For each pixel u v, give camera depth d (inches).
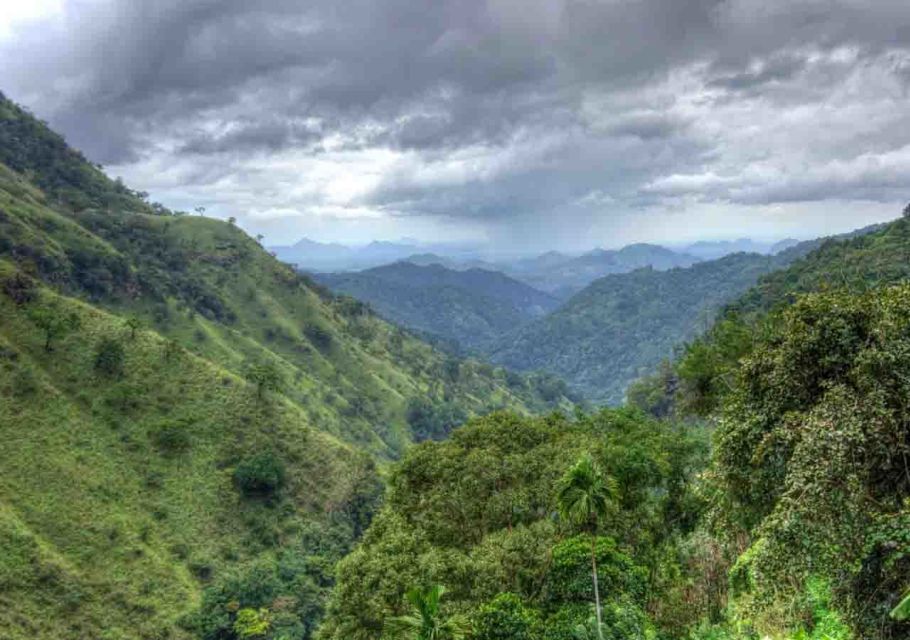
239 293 7741.1
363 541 1343.5
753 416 677.9
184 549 2950.3
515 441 1498.5
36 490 2807.6
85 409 3373.5
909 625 500.4
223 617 2610.7
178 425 3543.3
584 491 1058.7
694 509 1391.5
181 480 3309.5
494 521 1259.2
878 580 523.5
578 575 1055.0
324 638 1195.9
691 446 1542.8
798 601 736.3
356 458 4101.9
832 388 590.9
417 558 1144.2
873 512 523.5
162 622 2554.1
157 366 3909.9
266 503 3457.2
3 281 3708.2
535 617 1001.5
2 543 2466.8
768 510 653.9
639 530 1274.6
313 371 6958.7
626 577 1058.7
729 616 919.0
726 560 1045.8
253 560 3063.5
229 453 3609.7
